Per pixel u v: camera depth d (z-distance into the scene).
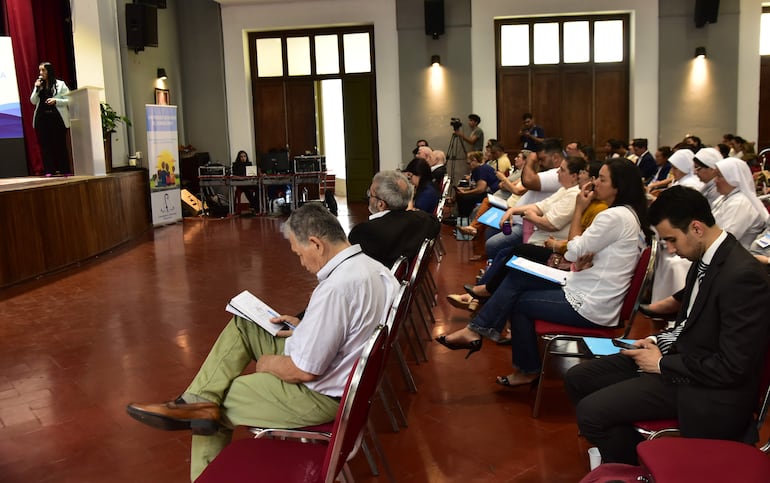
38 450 3.10
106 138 10.19
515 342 3.48
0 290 6.52
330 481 1.84
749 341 1.99
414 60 12.59
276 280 6.61
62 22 10.60
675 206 2.14
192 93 13.30
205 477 1.92
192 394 2.39
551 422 3.23
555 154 5.16
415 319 5.08
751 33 11.94
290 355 2.27
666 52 12.10
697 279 2.23
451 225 9.91
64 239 7.59
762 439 2.89
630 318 3.09
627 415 2.22
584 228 3.69
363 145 13.38
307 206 2.40
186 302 5.82
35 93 9.04
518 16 12.38
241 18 12.99
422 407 3.46
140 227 10.19
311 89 13.34
